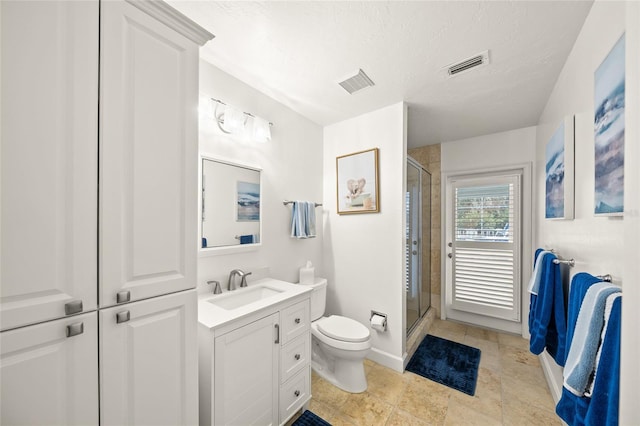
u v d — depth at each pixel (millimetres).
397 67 1707
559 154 1585
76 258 724
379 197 2324
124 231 815
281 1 1197
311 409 1702
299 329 1642
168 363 925
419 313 2953
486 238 3035
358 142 2471
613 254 951
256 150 1996
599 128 1013
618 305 743
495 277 2961
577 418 872
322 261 2709
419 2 1191
